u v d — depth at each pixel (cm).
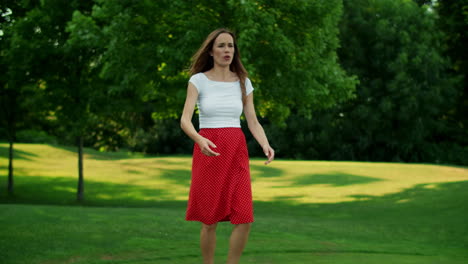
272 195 1584
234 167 310
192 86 316
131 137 2781
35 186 1872
